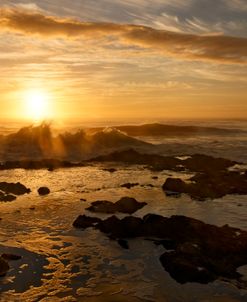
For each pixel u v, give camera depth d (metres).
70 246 11.13
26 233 12.18
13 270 9.59
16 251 10.74
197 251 10.10
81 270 9.65
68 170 23.83
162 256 10.21
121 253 10.66
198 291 8.61
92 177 21.61
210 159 26.36
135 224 12.03
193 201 16.17
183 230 11.65
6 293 8.51
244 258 10.12
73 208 15.05
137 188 18.72
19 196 17.03
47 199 16.50
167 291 8.62
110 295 8.47
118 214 14.27
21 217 13.84
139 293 8.55
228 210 14.76
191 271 9.28
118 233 11.90
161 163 25.59
